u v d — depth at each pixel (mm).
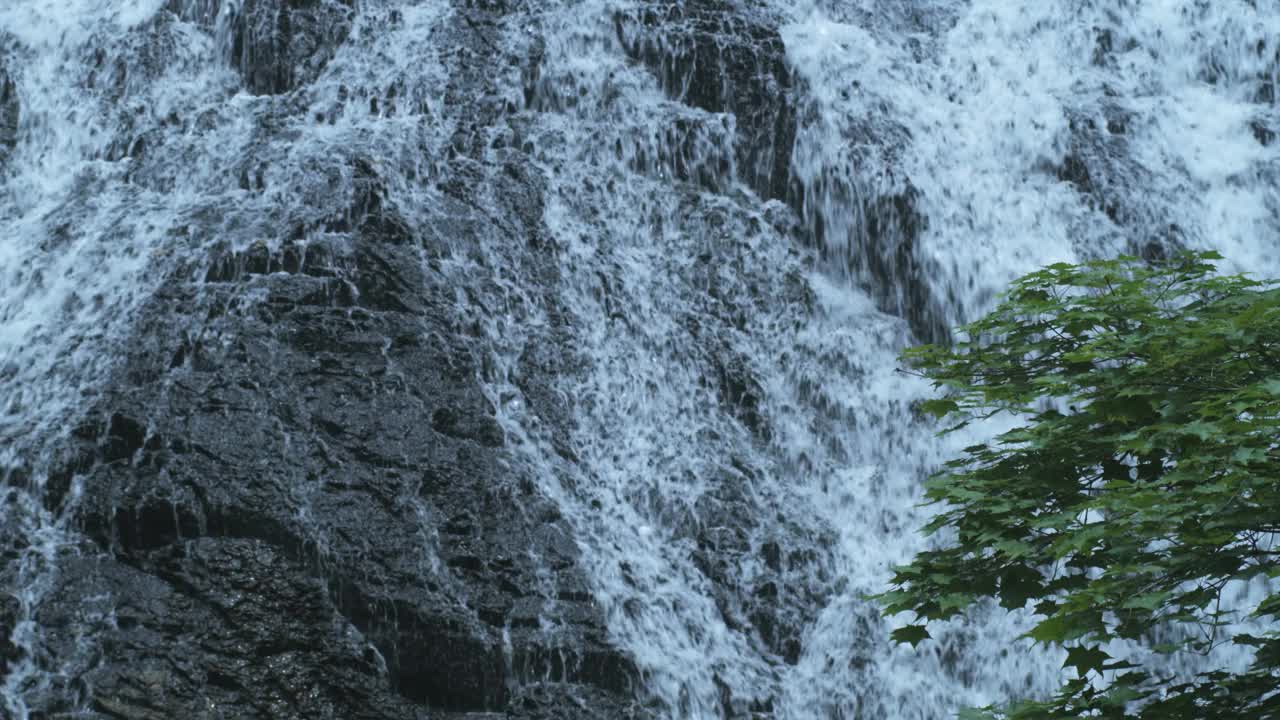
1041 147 19109
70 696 11867
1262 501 7758
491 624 12875
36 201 16562
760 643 14203
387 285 14820
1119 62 20469
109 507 12812
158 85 17500
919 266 17781
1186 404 8430
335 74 17609
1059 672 14398
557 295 15969
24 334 14672
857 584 14953
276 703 12125
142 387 13703
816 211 17984
